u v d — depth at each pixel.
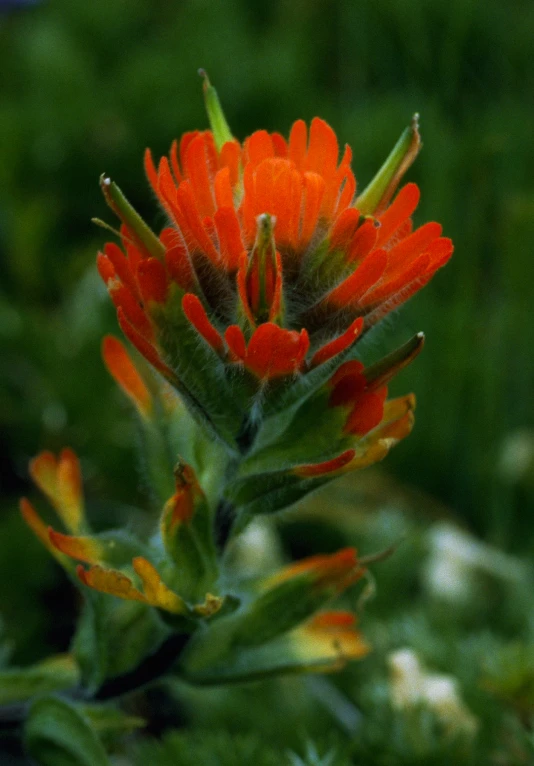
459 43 0.79
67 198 0.91
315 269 0.33
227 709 0.46
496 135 0.74
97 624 0.36
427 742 0.40
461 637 0.49
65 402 0.67
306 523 0.63
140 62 0.99
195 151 0.33
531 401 0.67
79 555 0.35
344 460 0.33
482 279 0.76
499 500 0.62
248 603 0.36
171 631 0.36
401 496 0.64
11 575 0.55
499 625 0.54
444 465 0.67
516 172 0.74
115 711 0.37
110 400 0.68
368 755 0.40
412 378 0.68
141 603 0.36
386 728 0.41
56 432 0.66
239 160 0.34
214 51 0.98
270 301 0.33
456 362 0.67
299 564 0.37
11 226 0.84
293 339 0.33
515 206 0.68
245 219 0.33
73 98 0.96
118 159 0.91
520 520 0.63
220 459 0.35
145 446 0.36
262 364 0.33
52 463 0.37
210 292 0.34
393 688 0.41
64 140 0.91
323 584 0.36
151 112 0.92
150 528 0.61
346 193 0.33
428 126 0.77
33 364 0.70
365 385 0.34
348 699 0.47
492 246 0.75
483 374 0.67
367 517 0.60
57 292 0.85
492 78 0.82
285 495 0.35
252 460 0.35
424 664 0.44
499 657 0.42
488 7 0.83
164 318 0.34
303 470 0.34
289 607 0.36
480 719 0.42
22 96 1.03
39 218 0.83
